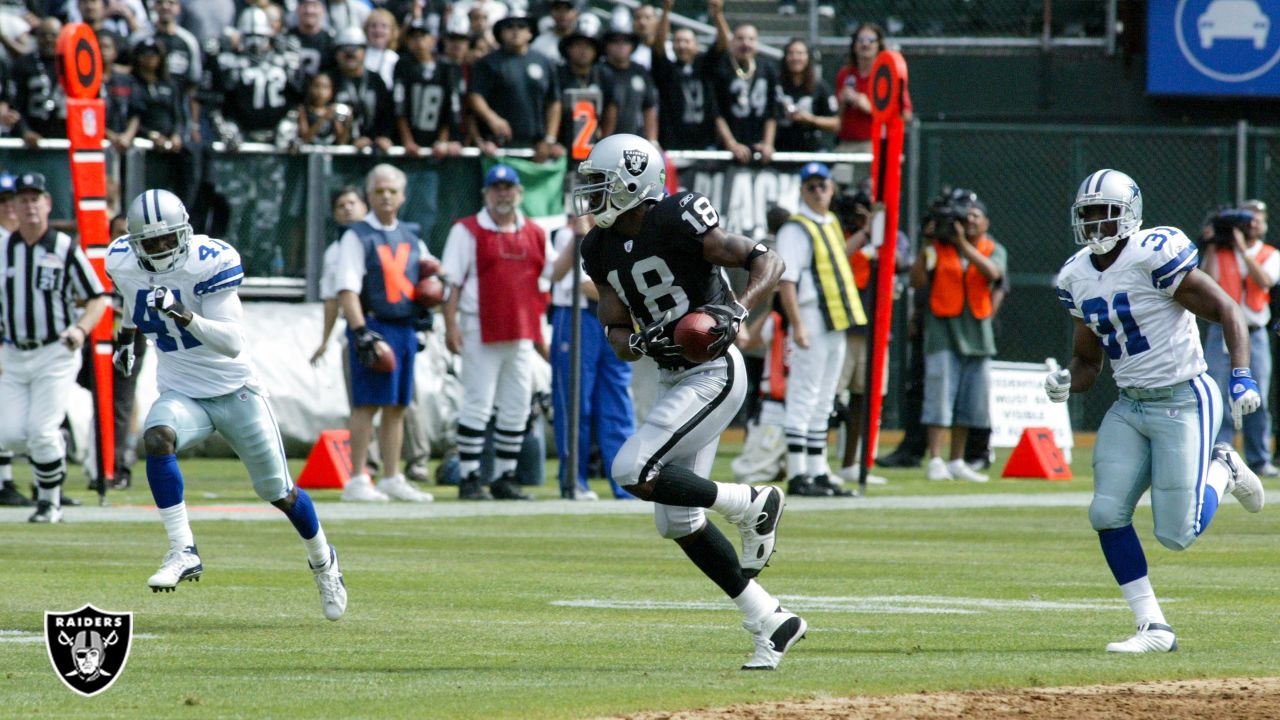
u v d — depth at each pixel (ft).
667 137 213.05
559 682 64.85
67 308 132.57
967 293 187.73
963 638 77.92
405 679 65.77
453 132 203.21
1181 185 252.21
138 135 193.57
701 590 97.19
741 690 62.34
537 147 202.69
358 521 139.64
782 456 176.14
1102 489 76.43
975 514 149.48
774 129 214.28
